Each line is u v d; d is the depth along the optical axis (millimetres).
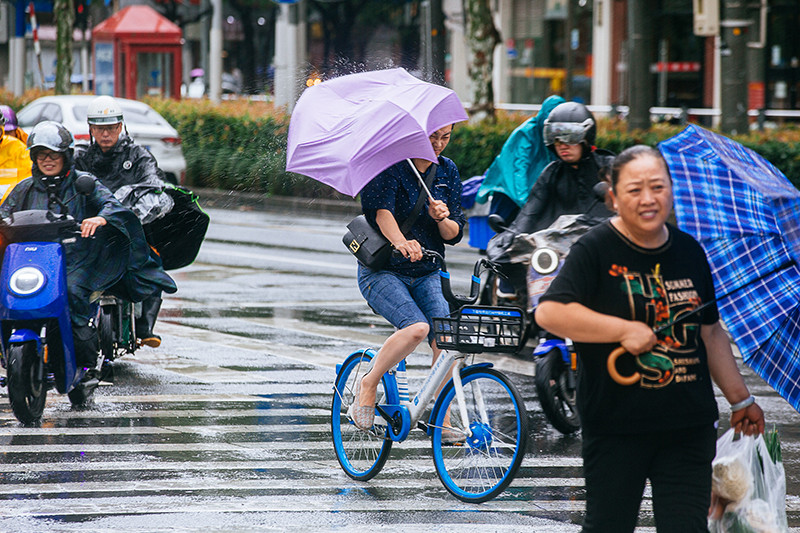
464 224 12852
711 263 9359
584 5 69875
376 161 11930
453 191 12742
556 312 8039
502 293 18812
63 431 15023
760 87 60219
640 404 7969
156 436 14820
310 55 90938
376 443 12922
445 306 12508
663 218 8000
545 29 72500
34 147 15562
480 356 20328
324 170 12242
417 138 12008
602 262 8102
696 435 8133
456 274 29031
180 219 17844
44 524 11219
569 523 11492
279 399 16984
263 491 12500
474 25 44969
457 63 75688
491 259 15156
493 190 20219
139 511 11688
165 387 17672
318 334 22000
